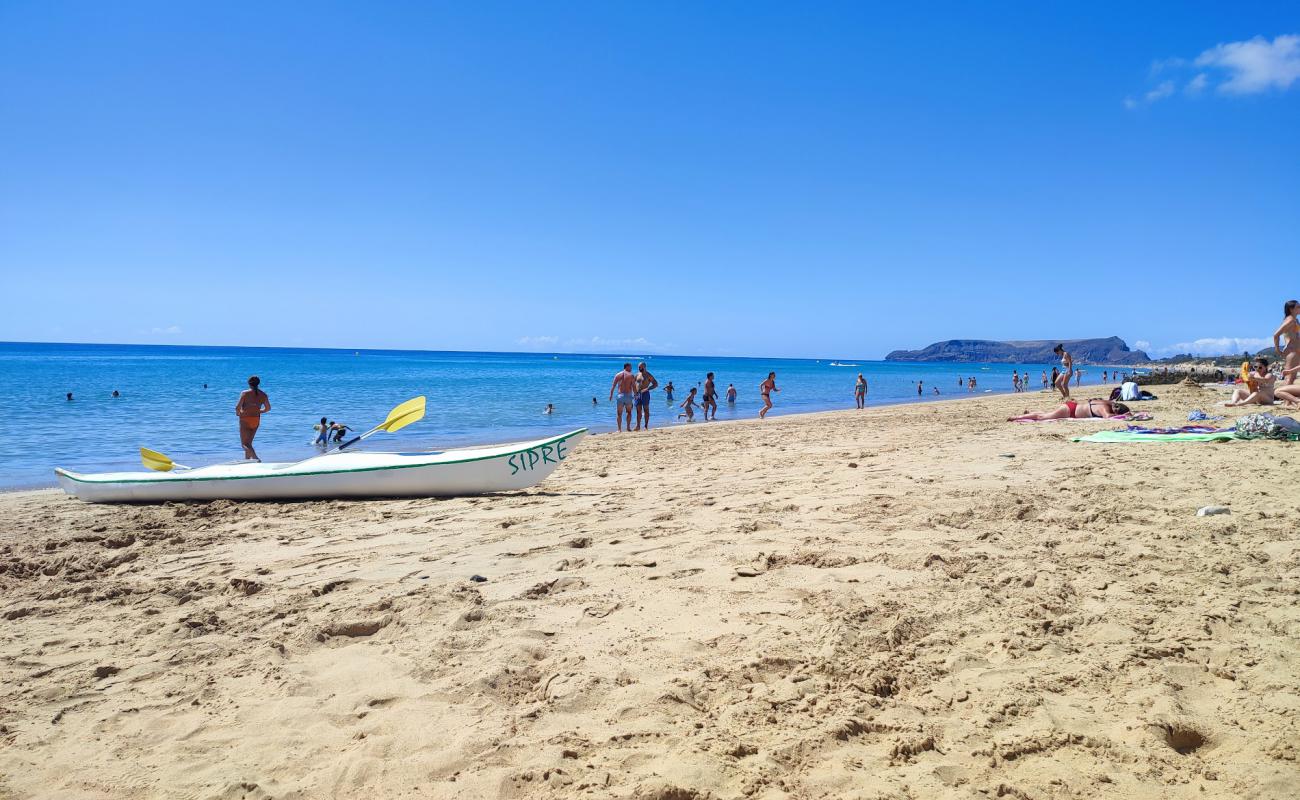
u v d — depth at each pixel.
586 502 7.78
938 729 2.86
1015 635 3.65
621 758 2.71
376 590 4.84
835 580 4.54
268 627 4.25
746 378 72.31
